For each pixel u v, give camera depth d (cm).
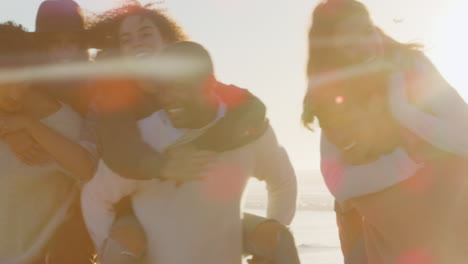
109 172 321
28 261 385
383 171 372
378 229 388
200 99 323
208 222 329
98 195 331
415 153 372
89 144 367
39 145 374
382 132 373
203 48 326
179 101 322
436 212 371
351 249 421
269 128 355
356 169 379
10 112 370
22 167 378
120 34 360
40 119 369
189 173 319
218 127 324
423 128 362
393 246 386
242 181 343
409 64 377
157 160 311
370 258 402
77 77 375
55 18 388
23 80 370
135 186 325
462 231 369
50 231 389
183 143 321
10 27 383
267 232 343
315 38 383
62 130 369
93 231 343
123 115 322
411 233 377
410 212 374
